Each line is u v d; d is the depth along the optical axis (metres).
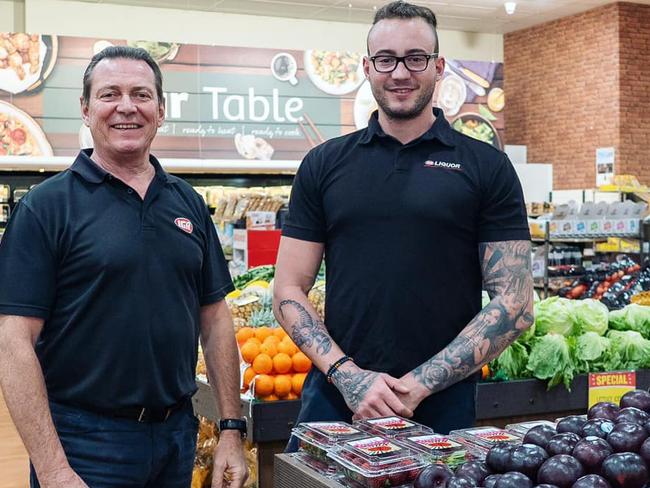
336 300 2.59
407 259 2.49
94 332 2.23
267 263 6.55
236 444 2.52
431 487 1.87
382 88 2.49
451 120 11.20
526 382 3.59
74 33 12.03
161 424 2.32
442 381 2.44
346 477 1.99
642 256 9.38
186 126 10.07
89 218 2.24
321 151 2.65
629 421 1.93
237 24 13.02
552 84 14.74
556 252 9.55
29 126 9.41
